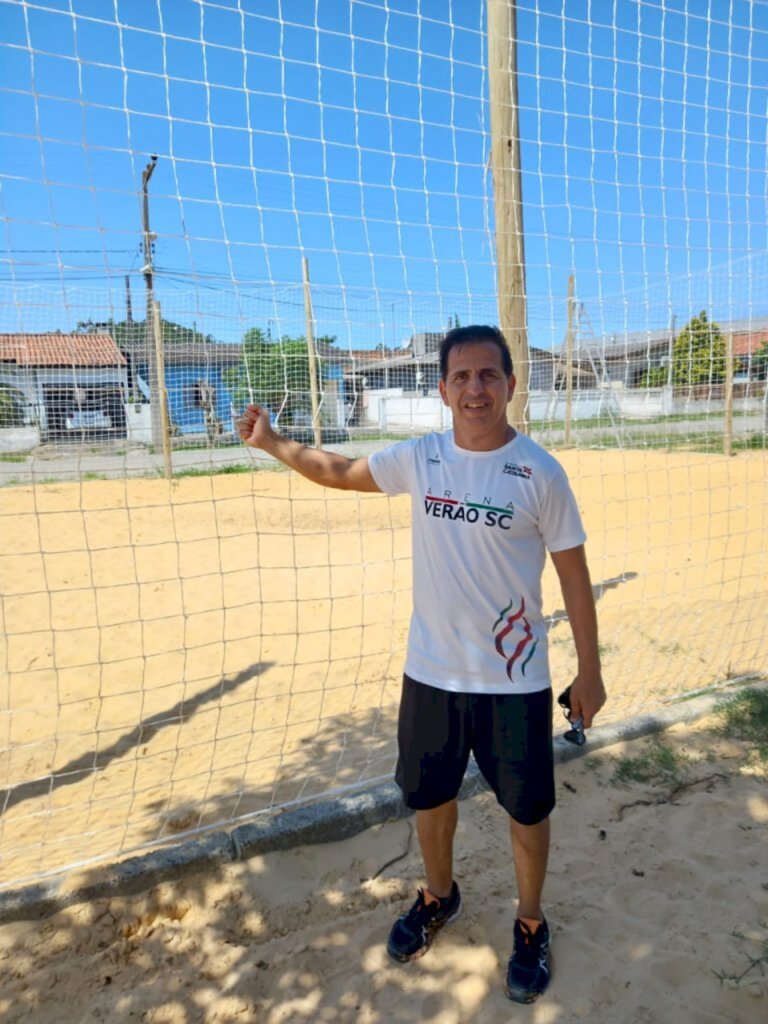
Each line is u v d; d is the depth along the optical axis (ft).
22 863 9.25
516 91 13.26
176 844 9.15
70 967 7.65
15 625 18.17
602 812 10.07
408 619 18.19
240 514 31.50
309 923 8.27
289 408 18.06
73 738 12.80
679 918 8.18
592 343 22.57
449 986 7.43
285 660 15.83
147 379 26.76
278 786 10.88
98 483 35.88
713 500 29.71
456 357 6.61
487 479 6.66
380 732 12.51
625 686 13.69
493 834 9.70
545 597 18.85
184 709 13.78
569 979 7.43
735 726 12.14
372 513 32.14
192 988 7.45
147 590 20.90
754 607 17.75
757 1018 6.96
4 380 16.57
